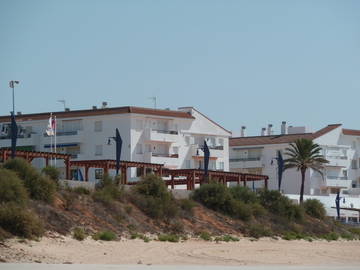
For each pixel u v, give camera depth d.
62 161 139.12
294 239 92.56
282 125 183.88
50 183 70.19
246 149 171.38
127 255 58.84
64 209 70.12
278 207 103.31
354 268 54.28
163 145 144.38
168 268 49.34
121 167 105.50
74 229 66.06
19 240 56.50
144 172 107.56
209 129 154.00
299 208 106.38
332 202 146.75
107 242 65.12
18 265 46.50
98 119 140.00
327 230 107.62
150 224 78.25
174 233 78.75
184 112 150.12
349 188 170.62
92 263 51.75
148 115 140.62
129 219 75.81
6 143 143.12
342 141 172.50
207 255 63.44
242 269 50.81
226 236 83.12
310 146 142.75
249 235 88.62
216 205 92.94
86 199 74.94
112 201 77.31
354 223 138.38
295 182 164.88
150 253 61.62
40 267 45.88
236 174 120.94
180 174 114.56
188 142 149.38
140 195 83.56
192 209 88.19
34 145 142.50
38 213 65.19
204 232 81.88
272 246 79.44
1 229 56.97
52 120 120.75
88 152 140.12
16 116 147.62
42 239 59.47
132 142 137.62
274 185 167.12
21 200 64.44
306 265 58.03
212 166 153.62
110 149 138.00
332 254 73.25
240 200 98.81
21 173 69.19
